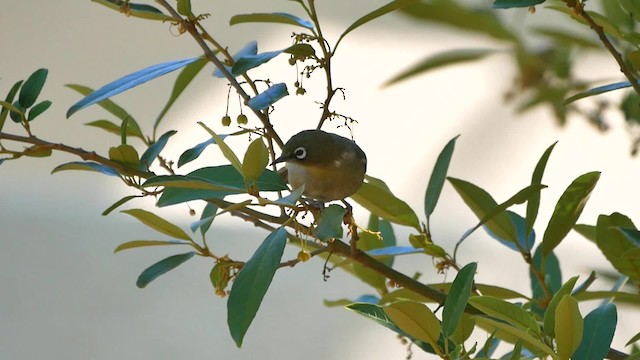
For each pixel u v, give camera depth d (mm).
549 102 6062
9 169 13578
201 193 3930
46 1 15633
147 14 4504
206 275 12055
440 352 3918
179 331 11188
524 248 5297
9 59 14922
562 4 5398
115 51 15094
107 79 14609
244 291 3611
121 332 11117
